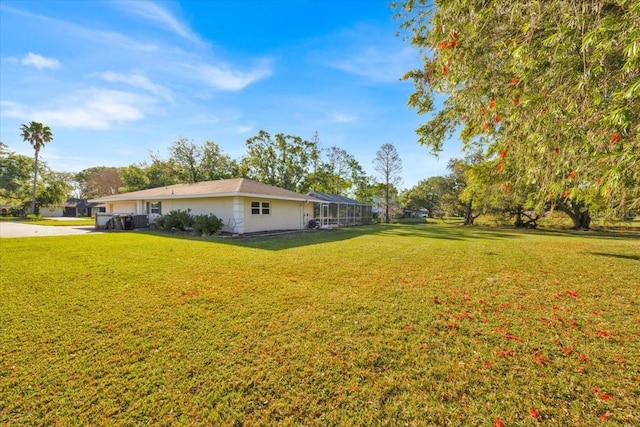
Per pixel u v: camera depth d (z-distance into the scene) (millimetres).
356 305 3662
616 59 2174
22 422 1688
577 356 2484
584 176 2658
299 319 3209
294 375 2180
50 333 2791
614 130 2154
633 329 3037
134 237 10672
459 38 2912
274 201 14914
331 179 32875
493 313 3461
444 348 2602
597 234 16203
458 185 26156
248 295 4016
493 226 23688
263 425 1708
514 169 4066
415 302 3809
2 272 5078
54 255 6730
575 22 2066
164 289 4242
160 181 30625
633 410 1825
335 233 14172
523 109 2672
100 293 4016
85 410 1791
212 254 7180
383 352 2521
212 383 2074
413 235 13602
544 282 4910
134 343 2623
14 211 32625
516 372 2234
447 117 5500
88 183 45219
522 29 2508
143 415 1763
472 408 1850
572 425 1709
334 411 1819
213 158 27578
